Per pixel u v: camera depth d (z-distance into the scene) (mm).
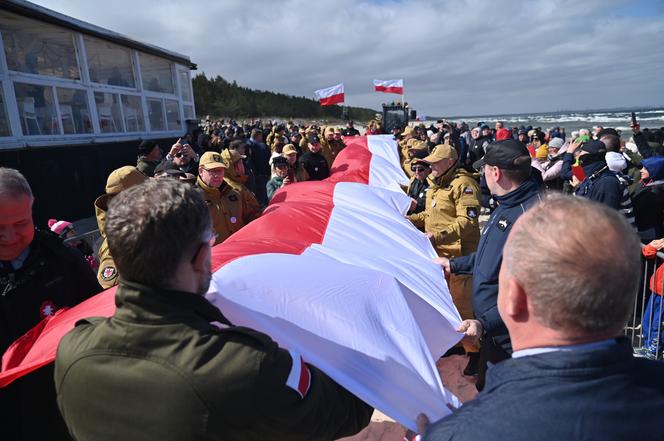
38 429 1627
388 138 7328
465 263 2541
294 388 1050
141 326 1030
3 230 1731
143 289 1042
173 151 5102
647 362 893
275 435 1052
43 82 6078
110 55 7555
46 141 6113
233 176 4430
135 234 1019
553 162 7246
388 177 5535
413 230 3090
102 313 1480
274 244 2152
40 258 1928
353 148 6660
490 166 2258
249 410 974
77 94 6750
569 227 842
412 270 2344
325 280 1688
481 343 2775
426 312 1986
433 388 1366
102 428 1041
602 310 807
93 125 7055
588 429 772
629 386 815
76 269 2055
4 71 5504
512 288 914
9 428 1601
